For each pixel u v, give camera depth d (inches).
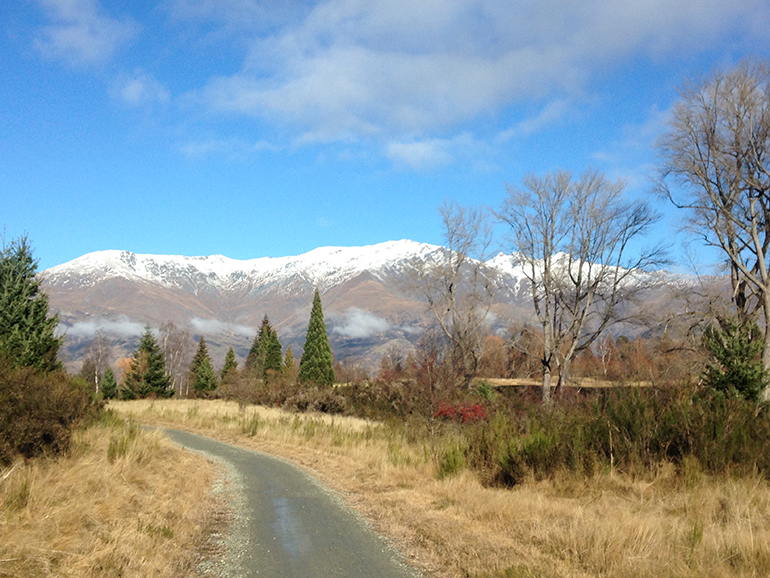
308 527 327.6
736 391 514.0
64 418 413.4
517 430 573.0
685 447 421.7
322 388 1408.7
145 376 2166.6
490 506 350.3
